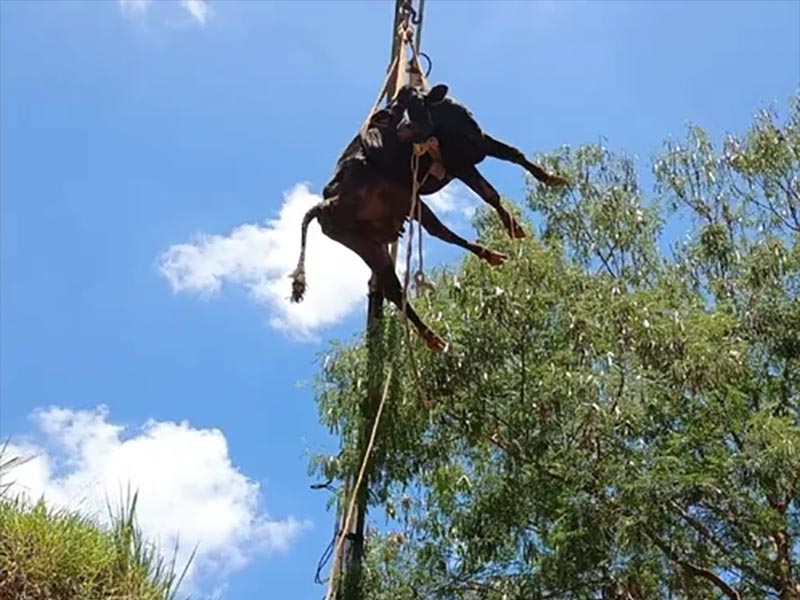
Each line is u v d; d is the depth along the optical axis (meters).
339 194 6.73
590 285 10.92
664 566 10.47
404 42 7.95
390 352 8.85
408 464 10.23
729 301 12.62
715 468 10.12
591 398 10.17
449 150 6.73
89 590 3.89
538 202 13.02
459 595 10.75
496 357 10.07
